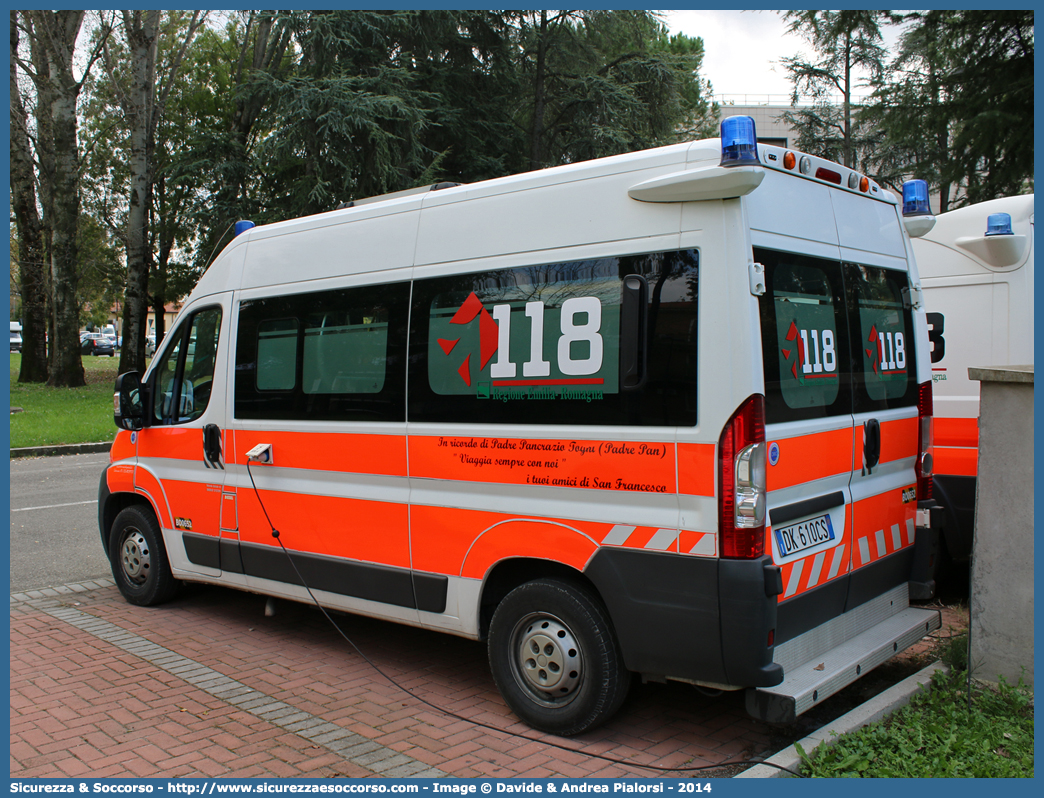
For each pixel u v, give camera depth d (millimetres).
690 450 3430
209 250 21016
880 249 4586
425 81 19344
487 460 4086
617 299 3686
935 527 4723
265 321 5250
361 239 4766
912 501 4703
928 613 4527
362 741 3863
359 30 17891
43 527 8852
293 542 5051
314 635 5492
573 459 3770
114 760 3680
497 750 3768
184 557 5777
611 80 20625
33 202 26047
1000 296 5922
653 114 21359
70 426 17297
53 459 14633
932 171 13719
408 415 4438
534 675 3959
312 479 4945
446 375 4281
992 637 4082
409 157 18203
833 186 4234
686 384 3459
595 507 3715
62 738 3906
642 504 3576
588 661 3752
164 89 24547
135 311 23734
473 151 20078
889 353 4559
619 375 3646
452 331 4262
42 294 26656
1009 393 4020
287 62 23438
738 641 3314
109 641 5352
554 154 21609
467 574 4191
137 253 23656
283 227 5270
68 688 4531
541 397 3902
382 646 5266
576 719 3803
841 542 3992
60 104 24500
